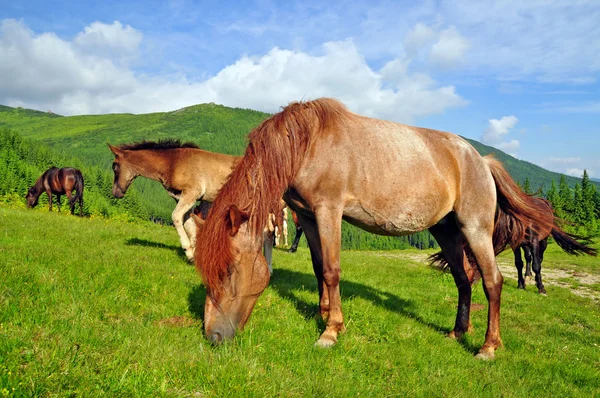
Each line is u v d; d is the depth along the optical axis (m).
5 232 8.38
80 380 2.59
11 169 68.94
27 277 4.68
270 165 4.27
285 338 4.20
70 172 21.11
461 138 5.63
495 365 4.66
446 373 4.12
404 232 5.11
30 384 2.40
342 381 3.38
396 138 4.93
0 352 2.75
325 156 4.52
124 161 8.94
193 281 6.25
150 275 6.00
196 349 3.50
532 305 9.50
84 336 3.31
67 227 11.07
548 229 5.73
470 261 6.07
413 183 4.84
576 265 21.77
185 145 9.50
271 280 7.88
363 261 15.02
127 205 85.75
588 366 5.25
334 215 4.52
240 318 3.95
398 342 4.86
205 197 9.05
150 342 3.42
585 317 8.91
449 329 6.06
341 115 4.83
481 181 5.31
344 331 4.76
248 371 3.13
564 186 69.25
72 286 4.73
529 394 4.05
